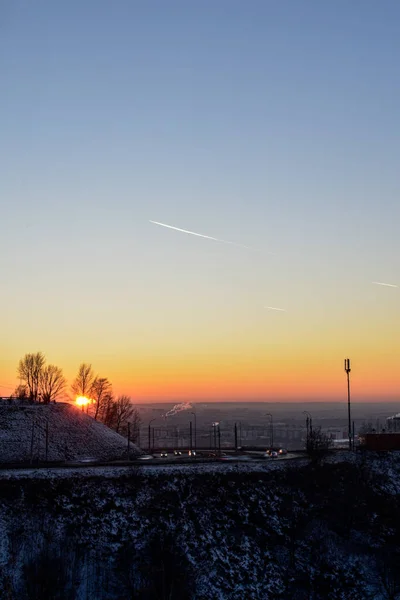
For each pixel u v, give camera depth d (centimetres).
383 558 8206
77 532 7788
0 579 6781
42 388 17212
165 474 9150
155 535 7869
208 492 8950
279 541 8312
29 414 13412
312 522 8744
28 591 6612
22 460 11356
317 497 9231
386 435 11494
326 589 7662
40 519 7875
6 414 13238
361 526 8812
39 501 8194
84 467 9562
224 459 11306
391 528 8806
